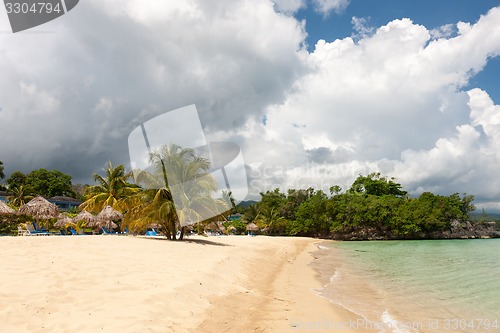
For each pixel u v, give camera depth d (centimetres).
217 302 721
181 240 2036
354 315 751
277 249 2575
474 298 995
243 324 614
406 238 5803
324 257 2352
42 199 2478
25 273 751
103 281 731
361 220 5841
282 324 638
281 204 7162
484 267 1762
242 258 1553
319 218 6047
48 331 451
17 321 474
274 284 1091
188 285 763
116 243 1497
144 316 529
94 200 3678
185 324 546
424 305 890
